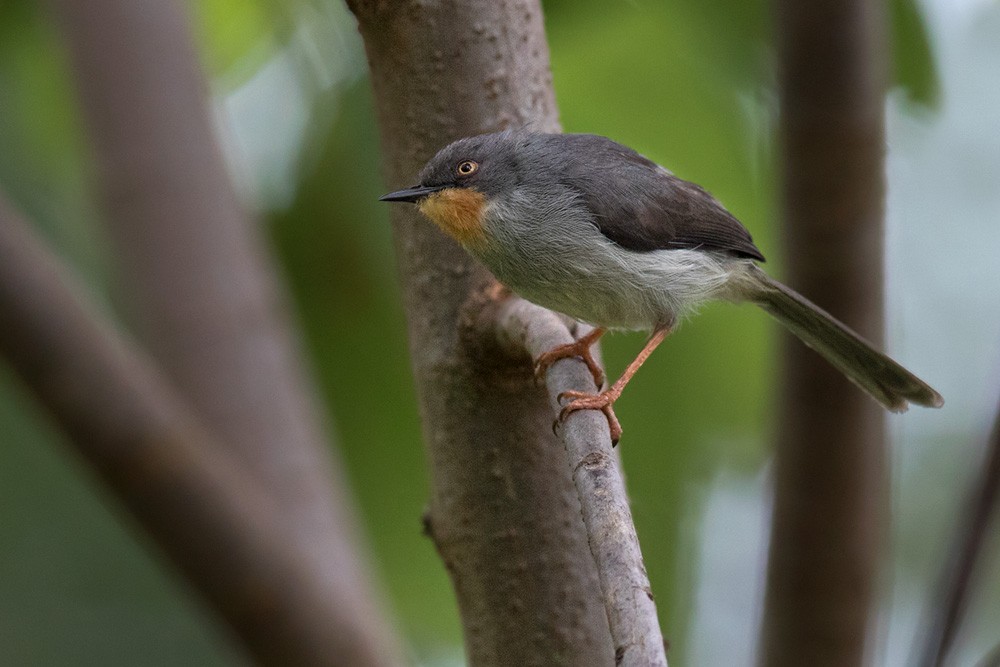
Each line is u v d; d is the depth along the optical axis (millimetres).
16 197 9422
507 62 8469
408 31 8375
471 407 7961
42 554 8344
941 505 14281
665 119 11102
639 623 5074
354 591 6949
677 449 10680
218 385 7332
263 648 5297
